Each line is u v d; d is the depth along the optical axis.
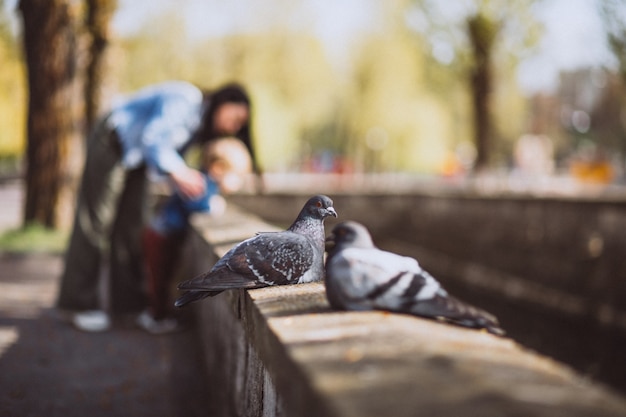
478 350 1.57
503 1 18.94
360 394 1.25
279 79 35.91
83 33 13.97
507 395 1.22
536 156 24.53
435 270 16.67
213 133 6.27
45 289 8.20
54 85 12.70
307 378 1.42
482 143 19.86
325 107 39.62
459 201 15.72
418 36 20.36
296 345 1.68
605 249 10.56
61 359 5.22
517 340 12.23
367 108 42.16
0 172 46.88
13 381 4.64
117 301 6.32
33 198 12.69
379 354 1.53
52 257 10.83
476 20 19.09
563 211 11.78
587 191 18.73
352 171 37.28
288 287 2.74
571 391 1.25
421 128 42.88
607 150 35.22
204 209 6.08
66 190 12.77
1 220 16.78
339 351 1.58
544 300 12.05
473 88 19.73
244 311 2.78
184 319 6.47
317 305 2.27
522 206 13.17
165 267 6.12
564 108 43.81
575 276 11.31
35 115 12.67
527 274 12.86
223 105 6.13
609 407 1.17
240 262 2.73
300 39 35.84
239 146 6.32
